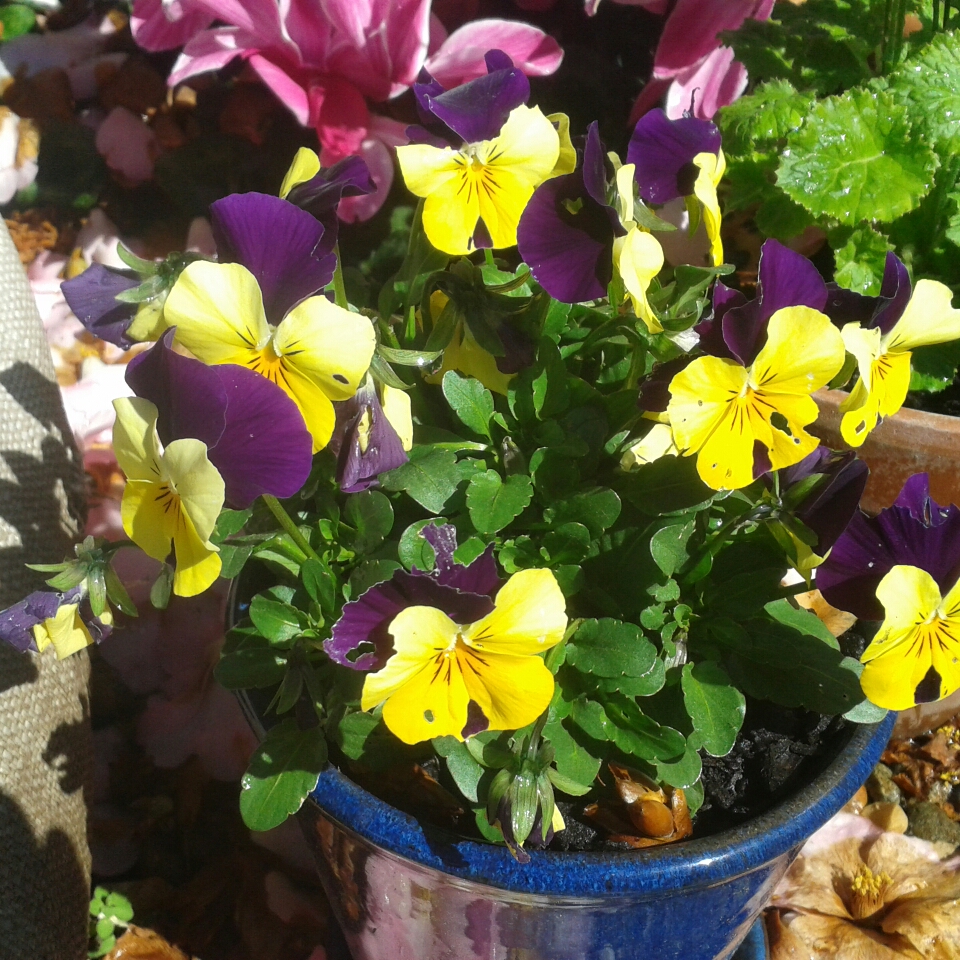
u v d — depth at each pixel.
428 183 0.32
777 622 0.37
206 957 0.56
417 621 0.28
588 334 0.40
